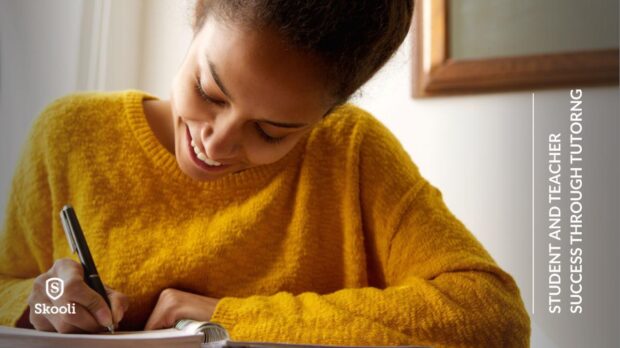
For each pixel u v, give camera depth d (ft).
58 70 3.43
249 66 1.99
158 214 2.73
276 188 2.85
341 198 2.95
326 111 2.25
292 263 2.81
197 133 2.30
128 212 2.72
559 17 4.49
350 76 2.13
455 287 2.52
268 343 1.63
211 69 2.04
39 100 3.35
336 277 2.93
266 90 2.02
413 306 2.38
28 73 3.33
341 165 2.96
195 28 2.27
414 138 4.58
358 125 3.02
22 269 2.81
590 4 4.47
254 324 2.26
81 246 2.23
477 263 2.68
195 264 2.65
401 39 2.30
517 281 4.42
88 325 2.05
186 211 2.75
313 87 2.06
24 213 2.80
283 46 1.96
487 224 4.49
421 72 4.58
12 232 2.83
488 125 4.53
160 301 2.45
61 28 3.47
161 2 4.50
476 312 2.43
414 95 4.59
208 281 2.68
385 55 2.26
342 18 1.99
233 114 2.12
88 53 3.65
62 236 2.74
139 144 2.79
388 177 2.97
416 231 2.85
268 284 2.76
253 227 2.77
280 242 2.85
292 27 1.94
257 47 1.97
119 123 2.82
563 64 4.47
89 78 3.66
